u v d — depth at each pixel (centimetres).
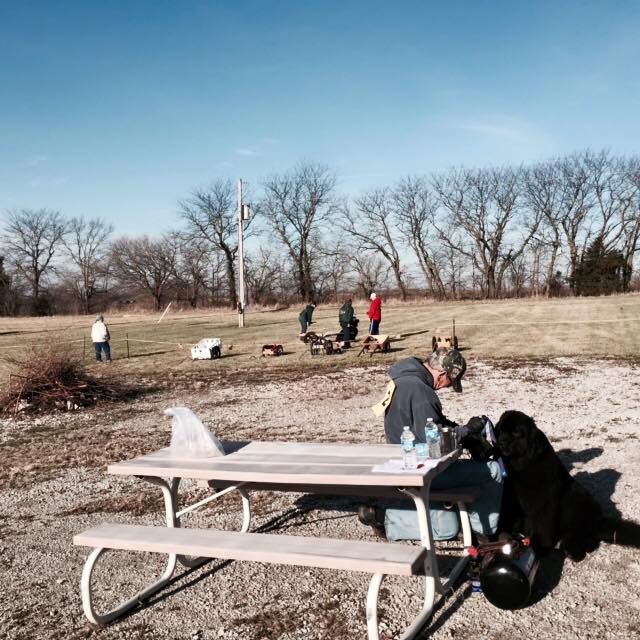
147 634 396
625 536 481
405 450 392
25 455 888
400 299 7144
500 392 1170
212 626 400
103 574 484
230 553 376
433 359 474
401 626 384
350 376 1505
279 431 948
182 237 7781
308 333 2002
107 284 8731
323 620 397
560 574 439
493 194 6750
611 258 6206
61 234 8488
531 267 6825
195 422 471
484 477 454
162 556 514
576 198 6531
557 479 441
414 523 461
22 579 485
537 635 367
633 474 635
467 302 5538
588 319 2764
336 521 560
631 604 395
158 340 2891
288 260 7562
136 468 443
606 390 1128
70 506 650
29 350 1319
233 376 1623
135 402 1295
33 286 8456
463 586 427
